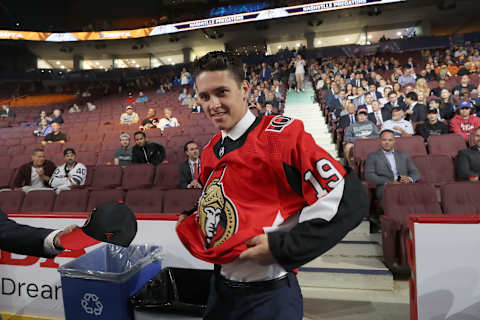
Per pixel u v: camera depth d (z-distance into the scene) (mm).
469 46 14281
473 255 1601
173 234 1944
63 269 1557
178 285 1513
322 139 6973
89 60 25172
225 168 807
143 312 1444
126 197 3402
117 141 7520
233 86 763
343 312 2283
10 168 5598
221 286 884
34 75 20984
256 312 815
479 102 5891
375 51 17172
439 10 19234
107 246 1833
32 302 2139
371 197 3480
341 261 2896
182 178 4129
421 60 14391
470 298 1606
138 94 16047
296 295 846
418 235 1661
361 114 5281
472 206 2840
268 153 734
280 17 18922
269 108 7828
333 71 12133
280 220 747
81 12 23109
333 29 21875
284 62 15602
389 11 19312
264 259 652
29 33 20188
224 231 775
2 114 13203
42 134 9523
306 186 687
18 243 731
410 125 5172
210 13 21688
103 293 1487
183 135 6891
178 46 23688
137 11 23234
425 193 2936
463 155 3705
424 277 1653
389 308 2307
